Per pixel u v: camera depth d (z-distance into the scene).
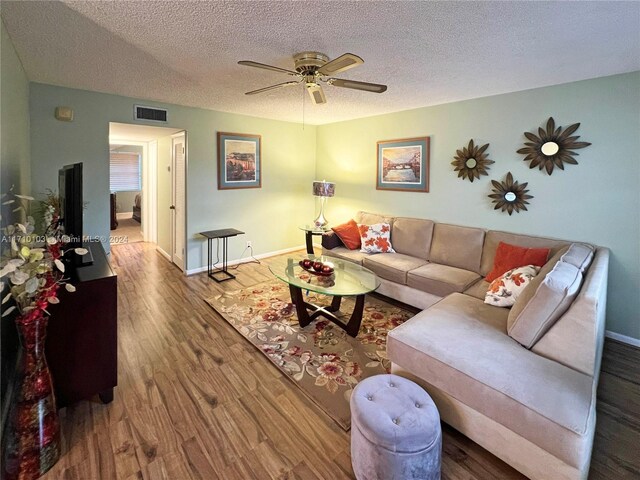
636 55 2.41
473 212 3.86
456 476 1.63
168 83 3.27
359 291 2.78
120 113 3.84
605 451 1.79
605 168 2.95
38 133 3.38
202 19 1.92
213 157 4.69
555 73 2.83
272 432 1.88
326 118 5.14
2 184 1.90
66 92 3.49
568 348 1.77
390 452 1.41
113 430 1.86
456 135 3.93
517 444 1.57
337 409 2.07
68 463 1.65
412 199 4.46
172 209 5.04
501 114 3.54
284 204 5.63
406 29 2.02
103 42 2.26
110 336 2.02
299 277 3.09
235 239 5.12
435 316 2.32
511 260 3.17
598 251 2.86
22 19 1.93
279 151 5.44
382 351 2.75
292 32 2.07
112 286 2.00
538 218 3.37
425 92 3.48
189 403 2.10
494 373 1.67
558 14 1.82
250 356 2.65
